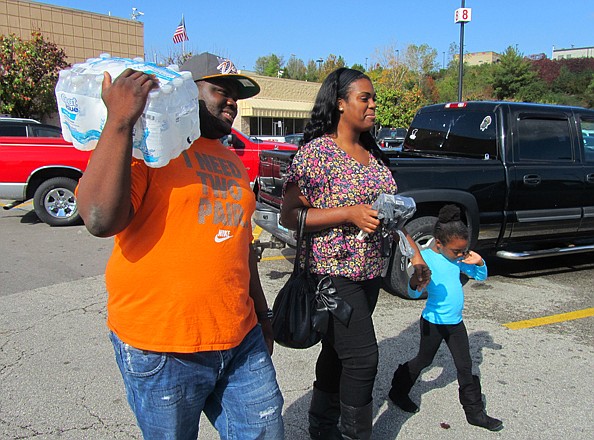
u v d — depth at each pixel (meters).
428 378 3.46
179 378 1.61
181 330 1.56
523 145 5.30
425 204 4.98
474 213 4.98
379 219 2.16
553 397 3.22
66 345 3.82
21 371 3.42
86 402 3.07
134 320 1.57
